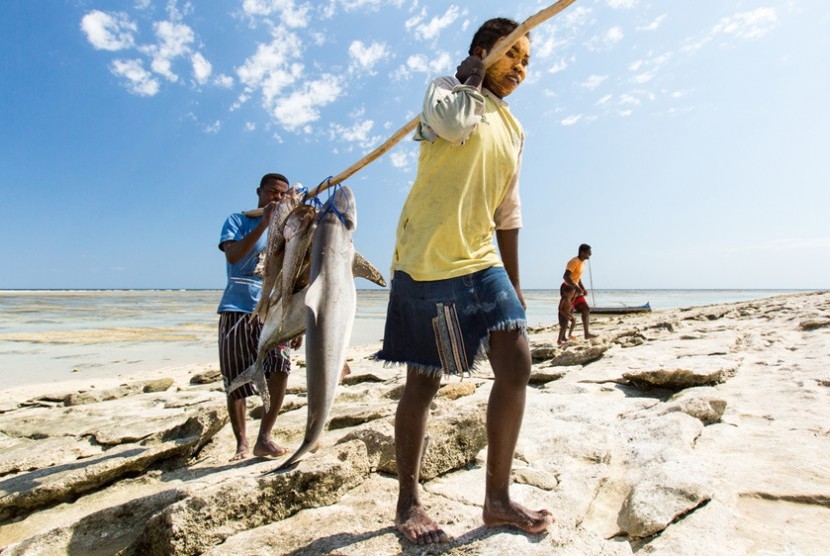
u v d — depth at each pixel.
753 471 2.77
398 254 2.40
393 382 6.12
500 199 2.41
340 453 2.87
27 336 16.09
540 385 5.82
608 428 3.62
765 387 4.56
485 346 2.19
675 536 2.15
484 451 3.29
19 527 2.90
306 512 2.57
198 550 2.30
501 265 2.34
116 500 3.14
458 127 2.16
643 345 8.16
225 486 2.45
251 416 4.95
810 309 11.81
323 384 2.20
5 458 3.77
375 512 2.51
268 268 3.12
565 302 10.35
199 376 7.64
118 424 4.44
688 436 3.26
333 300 2.34
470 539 2.13
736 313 14.08
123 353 12.59
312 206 2.89
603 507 2.60
